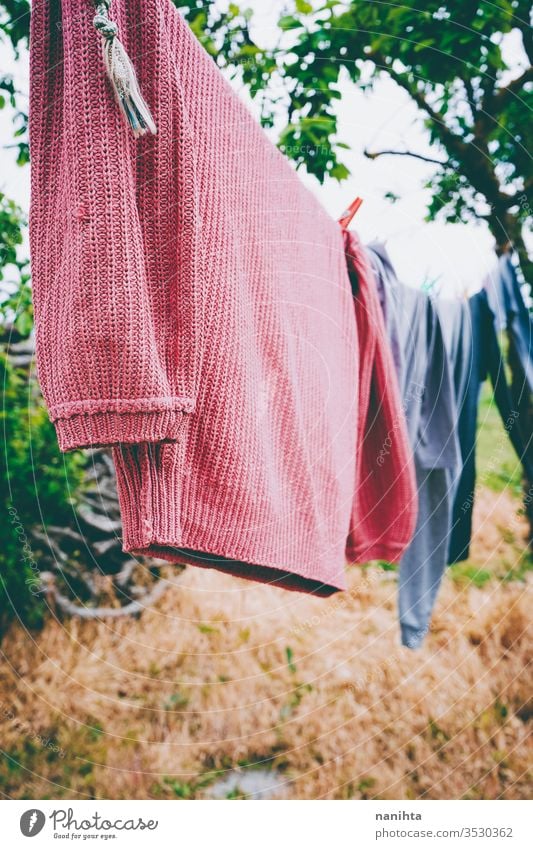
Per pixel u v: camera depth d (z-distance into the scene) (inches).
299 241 42.7
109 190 28.7
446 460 56.9
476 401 59.9
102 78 28.7
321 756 77.0
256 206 38.5
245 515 36.8
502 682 79.1
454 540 62.1
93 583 83.7
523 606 82.2
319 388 44.1
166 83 30.2
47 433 76.7
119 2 29.6
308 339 43.0
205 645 85.9
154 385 28.9
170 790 73.5
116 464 31.3
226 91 36.3
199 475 35.8
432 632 84.0
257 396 38.2
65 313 29.2
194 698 82.0
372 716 79.0
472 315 60.0
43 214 30.9
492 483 89.4
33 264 31.0
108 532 83.0
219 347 35.0
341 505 46.2
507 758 73.6
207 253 34.3
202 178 34.0
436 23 59.9
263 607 89.8
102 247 28.6
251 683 83.4
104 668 81.7
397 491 50.6
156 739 78.5
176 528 31.3
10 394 72.8
